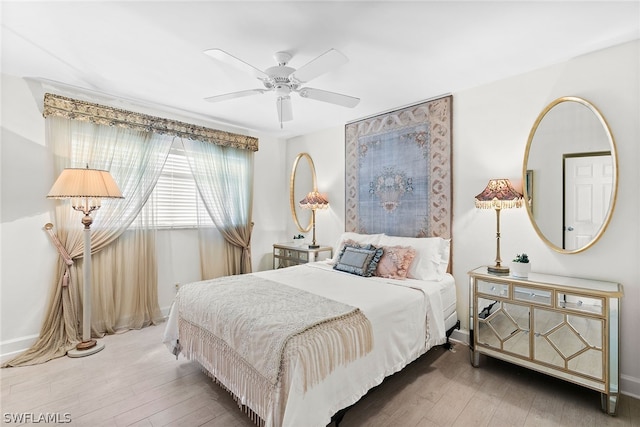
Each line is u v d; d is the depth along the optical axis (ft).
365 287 7.90
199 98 10.14
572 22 6.03
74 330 9.00
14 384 6.99
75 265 9.26
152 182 10.87
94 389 6.82
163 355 8.48
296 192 15.24
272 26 6.16
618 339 5.98
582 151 7.37
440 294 8.30
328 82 8.87
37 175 8.82
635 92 6.72
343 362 5.23
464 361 8.24
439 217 9.97
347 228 12.82
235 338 5.74
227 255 13.23
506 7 5.57
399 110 11.03
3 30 6.28
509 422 5.81
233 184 13.37
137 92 9.65
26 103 8.67
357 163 12.46
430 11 5.68
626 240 6.82
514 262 7.50
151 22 6.02
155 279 10.99
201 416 5.94
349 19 5.93
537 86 8.07
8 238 8.39
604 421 5.85
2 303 8.29
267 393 4.85
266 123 13.04
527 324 7.06
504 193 7.82
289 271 9.96
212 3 5.46
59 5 5.48
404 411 6.11
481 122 9.11
